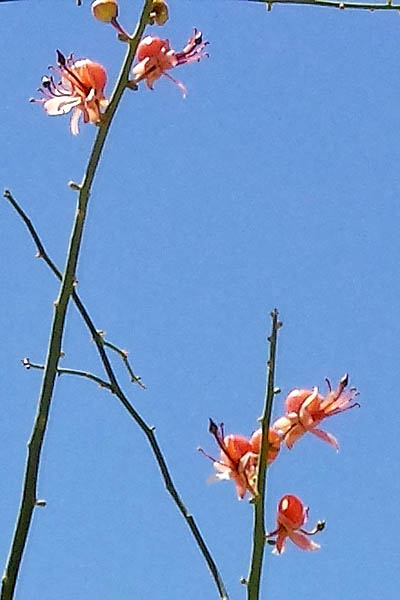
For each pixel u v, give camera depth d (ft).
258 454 1.86
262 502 1.75
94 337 1.98
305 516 1.86
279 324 1.78
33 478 1.77
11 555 1.73
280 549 1.85
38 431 1.79
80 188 1.91
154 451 1.92
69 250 1.87
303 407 1.89
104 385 1.96
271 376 1.78
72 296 1.96
